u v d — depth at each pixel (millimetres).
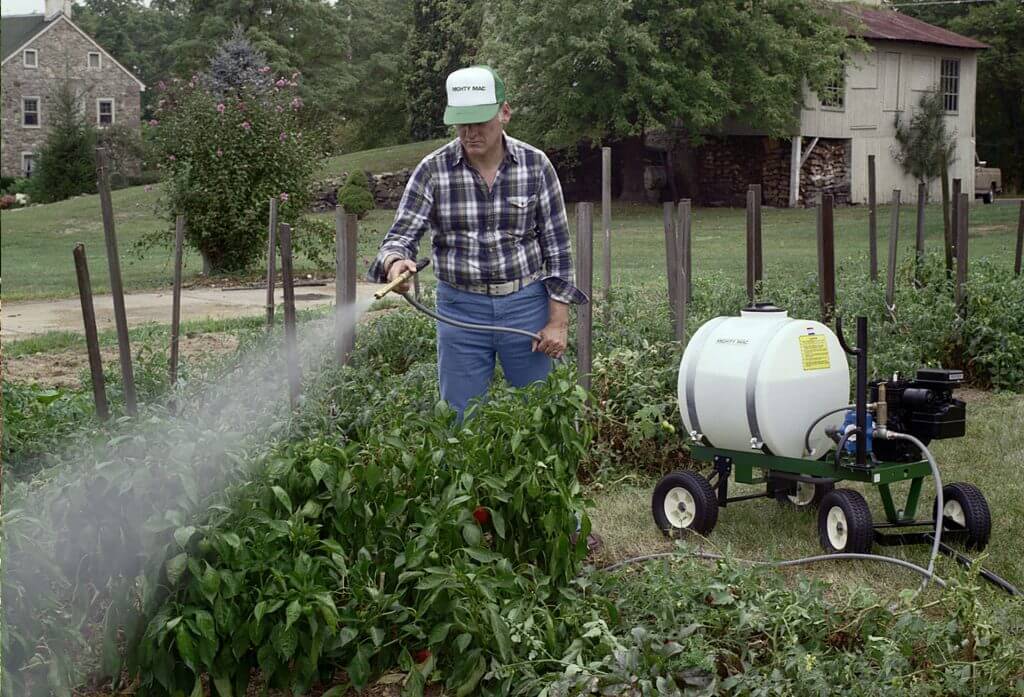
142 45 75438
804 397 5027
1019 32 48719
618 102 29531
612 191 35625
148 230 26453
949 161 34406
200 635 3143
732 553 4539
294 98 17438
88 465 3365
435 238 4648
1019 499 5516
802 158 31938
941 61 34719
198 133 16406
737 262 18062
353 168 33844
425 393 5965
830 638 3691
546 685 3309
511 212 4551
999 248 19375
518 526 3844
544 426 3975
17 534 2951
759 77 29641
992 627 3486
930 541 4902
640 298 8219
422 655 3561
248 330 8750
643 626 3719
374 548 3506
